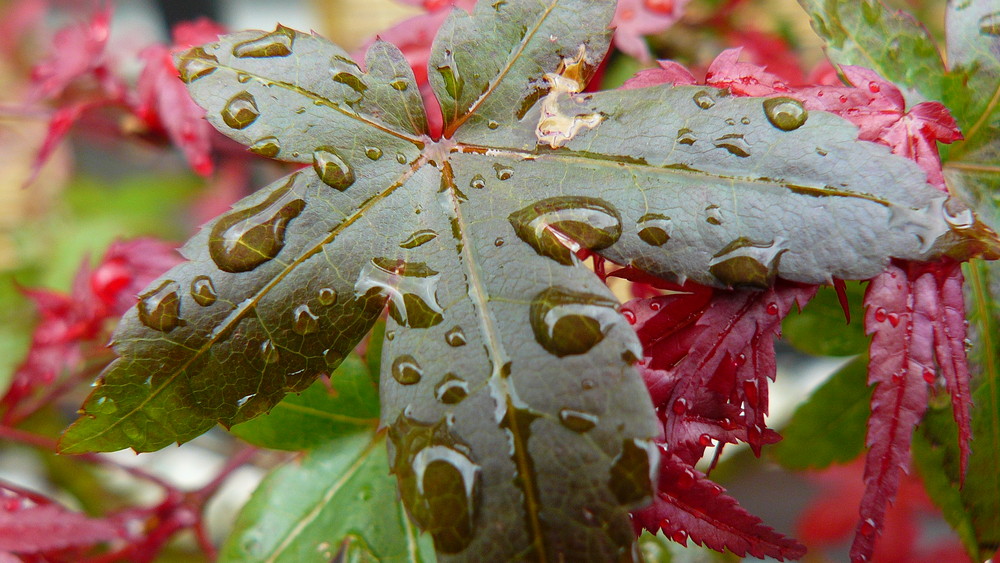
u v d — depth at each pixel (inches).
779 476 11.2
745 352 5.6
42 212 12.2
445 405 5.4
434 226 5.7
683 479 5.6
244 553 6.4
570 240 5.5
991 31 6.2
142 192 12.7
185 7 13.0
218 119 5.7
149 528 7.5
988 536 6.1
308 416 6.5
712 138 5.6
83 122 8.4
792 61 8.4
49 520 6.8
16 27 12.7
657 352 5.6
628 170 5.6
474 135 5.8
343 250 5.6
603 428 5.3
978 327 6.0
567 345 5.3
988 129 6.1
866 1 6.2
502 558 5.2
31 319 10.5
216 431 11.0
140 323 5.5
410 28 6.9
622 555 5.2
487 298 5.5
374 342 6.4
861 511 5.5
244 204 5.6
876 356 5.5
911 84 6.2
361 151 5.7
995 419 6.0
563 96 5.8
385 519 6.4
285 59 5.8
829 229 5.4
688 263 5.5
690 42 8.9
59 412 10.8
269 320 5.6
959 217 5.4
